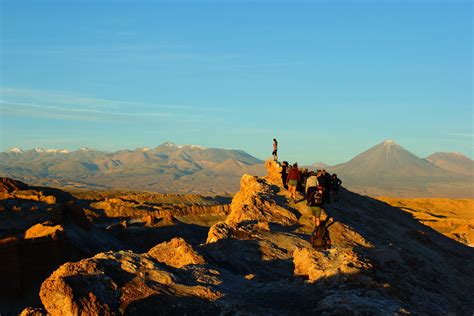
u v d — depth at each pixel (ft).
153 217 295.28
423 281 67.97
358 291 48.98
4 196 227.40
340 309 44.50
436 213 407.85
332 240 112.37
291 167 139.95
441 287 71.67
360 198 196.65
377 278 52.80
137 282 42.70
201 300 42.27
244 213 117.60
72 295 38.68
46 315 38.86
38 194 257.75
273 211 123.54
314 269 54.03
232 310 41.42
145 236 261.44
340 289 49.44
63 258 115.24
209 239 95.66
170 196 583.58
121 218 361.10
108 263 43.50
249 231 101.45
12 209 202.39
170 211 345.51
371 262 57.00
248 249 90.68
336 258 57.16
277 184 151.43
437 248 148.97
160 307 40.42
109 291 40.75
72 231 164.25
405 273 66.33
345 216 140.36
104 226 313.73
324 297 48.24
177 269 49.24
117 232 252.42
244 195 150.82
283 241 100.07
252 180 153.07
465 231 329.11
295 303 47.09
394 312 44.86
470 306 70.38
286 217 122.11
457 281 93.66
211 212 368.27
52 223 146.82
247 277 63.21
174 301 41.32
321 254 58.18
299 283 53.31
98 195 634.84
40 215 196.24
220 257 82.89
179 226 298.56
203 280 48.80
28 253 105.40
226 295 43.80
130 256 45.78
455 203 454.81
